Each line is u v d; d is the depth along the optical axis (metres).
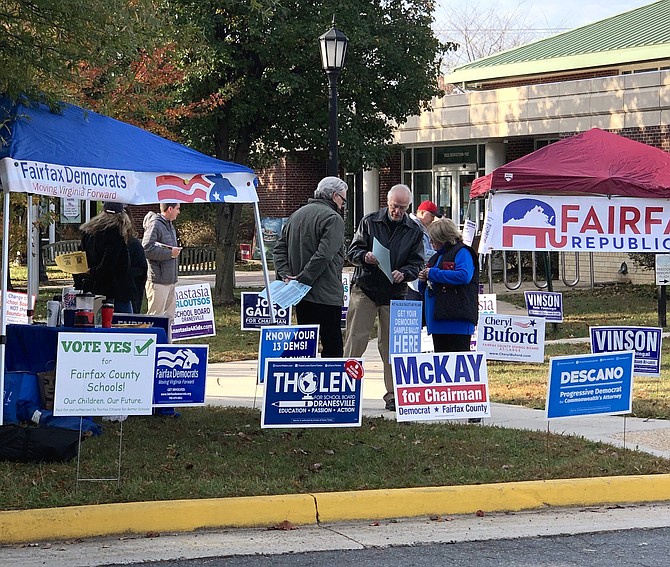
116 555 6.01
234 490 6.91
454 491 7.07
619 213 13.38
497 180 13.37
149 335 6.92
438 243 9.41
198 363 7.61
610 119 25.06
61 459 7.48
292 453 8.03
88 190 8.15
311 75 19.33
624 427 8.55
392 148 24.09
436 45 20.59
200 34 13.78
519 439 8.60
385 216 9.67
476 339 11.44
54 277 27.95
